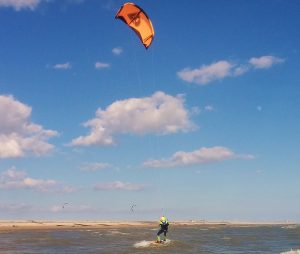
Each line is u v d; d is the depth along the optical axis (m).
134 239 68.94
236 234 93.62
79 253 44.84
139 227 149.75
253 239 72.31
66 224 151.88
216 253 46.03
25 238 71.56
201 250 48.62
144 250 47.53
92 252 45.56
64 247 52.47
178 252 45.75
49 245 55.62
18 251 47.59
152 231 108.19
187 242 59.41
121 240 66.06
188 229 135.38
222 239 71.00
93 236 78.81
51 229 118.19
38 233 92.12
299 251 45.44
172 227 163.25
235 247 54.41
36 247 52.72
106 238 71.75
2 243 59.50
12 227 123.69
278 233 102.06
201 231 114.44
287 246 56.72
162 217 53.75
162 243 52.75
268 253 46.81
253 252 47.97
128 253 44.34
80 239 68.62
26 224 141.75
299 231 120.56
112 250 47.62
